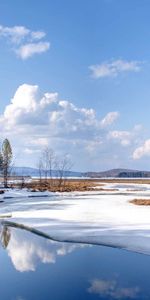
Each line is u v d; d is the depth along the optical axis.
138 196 41.97
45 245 14.30
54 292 8.95
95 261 11.69
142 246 13.54
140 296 8.70
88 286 9.42
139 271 10.59
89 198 38.75
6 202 33.81
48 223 19.42
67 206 29.16
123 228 17.36
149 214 23.11
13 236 16.39
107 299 8.48
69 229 17.34
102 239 14.92
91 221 19.97
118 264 11.33
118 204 30.89
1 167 64.94
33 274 10.48
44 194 44.72
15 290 9.17
